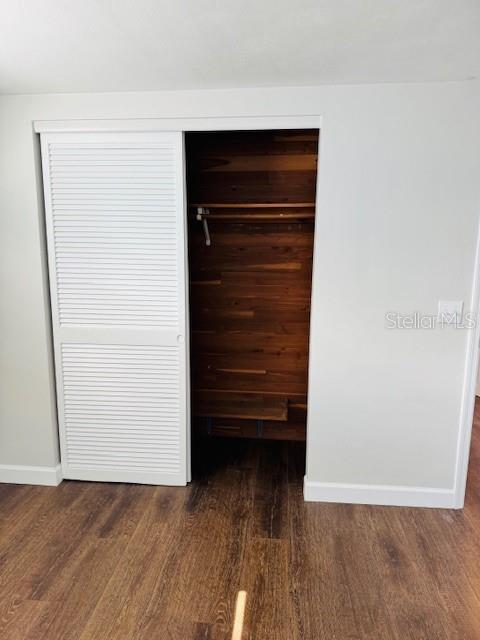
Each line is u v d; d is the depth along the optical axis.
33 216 2.39
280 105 2.17
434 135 2.10
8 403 2.60
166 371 2.55
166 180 2.34
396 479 2.44
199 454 3.09
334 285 2.28
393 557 2.06
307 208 2.89
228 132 2.86
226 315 3.14
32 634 1.66
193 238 3.05
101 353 2.55
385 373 2.34
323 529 2.25
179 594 1.84
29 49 1.72
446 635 1.66
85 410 2.62
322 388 2.38
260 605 1.79
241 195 2.93
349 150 2.16
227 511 2.41
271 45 1.68
